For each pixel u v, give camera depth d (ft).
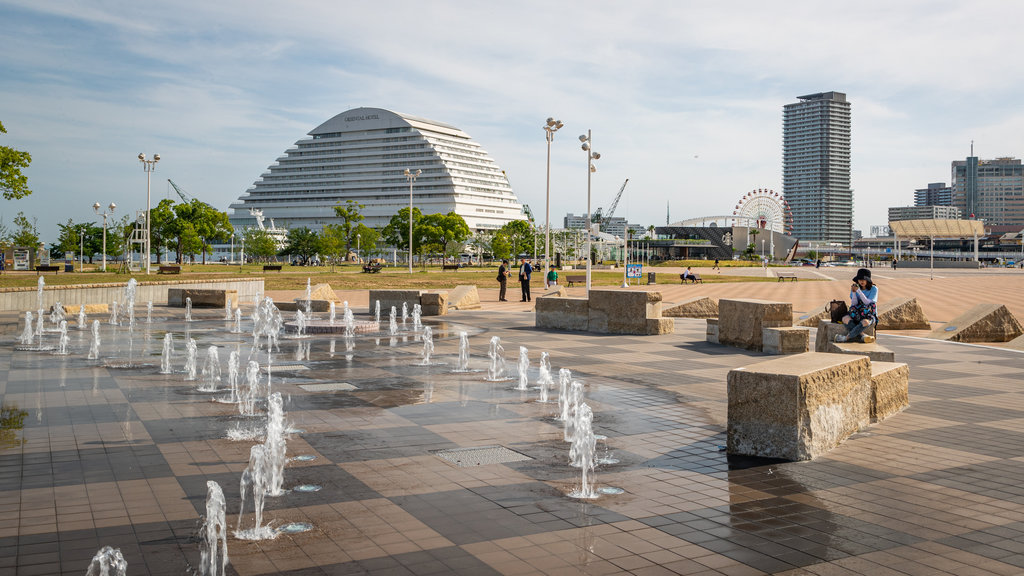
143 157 190.19
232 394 37.63
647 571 16.51
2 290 88.99
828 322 52.85
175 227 358.23
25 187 138.62
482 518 19.85
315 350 55.93
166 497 21.31
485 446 27.48
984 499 21.58
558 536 18.60
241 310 98.48
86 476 23.29
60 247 391.04
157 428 29.89
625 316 68.80
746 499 21.57
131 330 70.44
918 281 216.74
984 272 336.70
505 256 480.64
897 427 30.89
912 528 19.24
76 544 17.74
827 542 18.26
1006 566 16.80
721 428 30.73
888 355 37.96
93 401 35.55
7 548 17.46
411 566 16.69
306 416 32.53
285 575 16.11
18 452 26.08
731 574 16.38
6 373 44.09
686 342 61.98
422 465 24.88
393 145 640.99
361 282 177.47
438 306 90.68
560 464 25.13
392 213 631.15
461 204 623.77
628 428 30.71
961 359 53.21
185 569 16.29
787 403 25.66
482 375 44.34
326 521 19.52
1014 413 33.76
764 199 537.24
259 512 20.04
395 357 52.16
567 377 43.24
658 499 21.53
